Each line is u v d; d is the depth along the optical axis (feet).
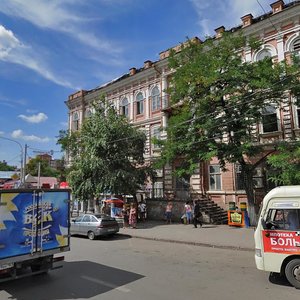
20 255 24.94
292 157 47.55
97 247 45.11
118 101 104.42
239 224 60.29
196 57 58.95
